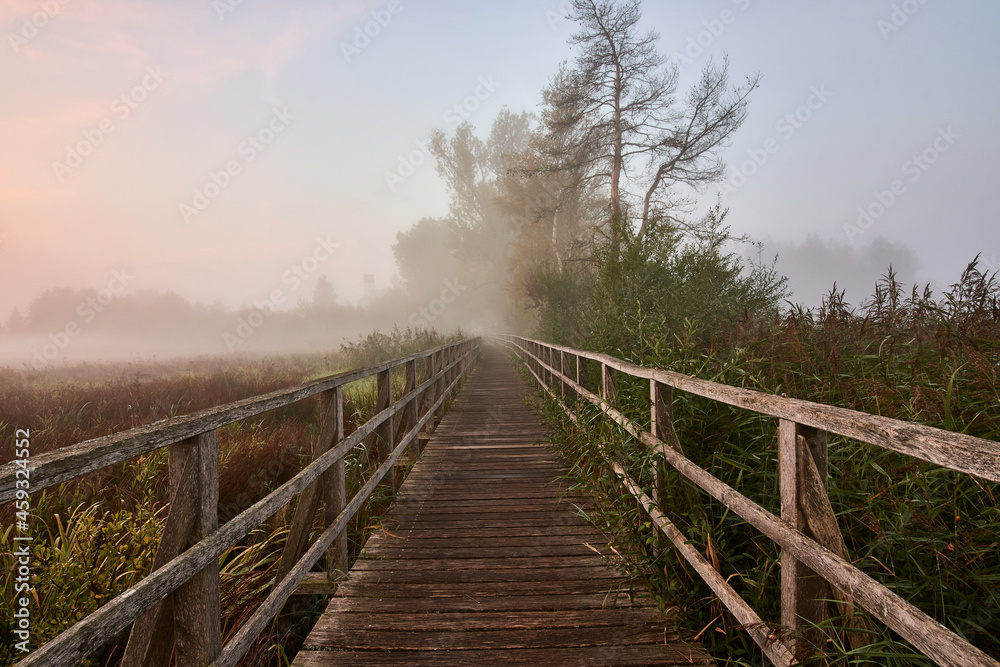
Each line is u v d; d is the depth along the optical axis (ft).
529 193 79.92
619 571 9.85
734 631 7.47
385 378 14.33
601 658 7.22
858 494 6.98
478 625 8.12
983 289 11.69
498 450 20.08
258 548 10.01
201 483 5.40
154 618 5.09
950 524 6.51
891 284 13.85
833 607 5.17
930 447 3.33
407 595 9.14
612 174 58.49
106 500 11.60
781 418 5.29
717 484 6.67
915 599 6.17
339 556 9.82
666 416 9.12
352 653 7.46
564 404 20.29
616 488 10.52
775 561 6.41
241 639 5.93
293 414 25.70
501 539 11.68
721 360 11.48
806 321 13.98
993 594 5.66
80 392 30.35
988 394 7.63
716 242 24.70
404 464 17.53
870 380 9.05
